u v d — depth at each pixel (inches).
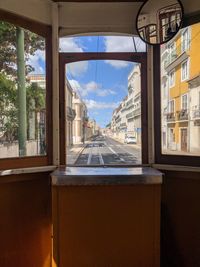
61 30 113.7
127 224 91.4
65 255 91.2
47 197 106.6
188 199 103.0
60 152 112.5
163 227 105.9
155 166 109.2
